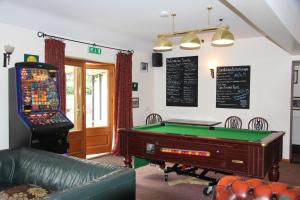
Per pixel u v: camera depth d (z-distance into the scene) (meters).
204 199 3.67
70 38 5.13
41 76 3.93
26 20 4.30
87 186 1.97
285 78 5.69
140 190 4.00
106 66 6.18
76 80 5.55
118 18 4.65
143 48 6.82
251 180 1.79
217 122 6.12
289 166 5.37
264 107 5.92
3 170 3.18
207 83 6.57
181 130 4.36
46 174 2.93
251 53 6.02
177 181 4.40
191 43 3.80
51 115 3.92
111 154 6.17
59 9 4.18
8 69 4.06
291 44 4.47
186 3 3.86
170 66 7.10
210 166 3.57
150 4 3.92
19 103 3.69
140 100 6.92
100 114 6.26
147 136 4.08
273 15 2.96
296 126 6.72
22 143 3.71
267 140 3.38
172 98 7.10
